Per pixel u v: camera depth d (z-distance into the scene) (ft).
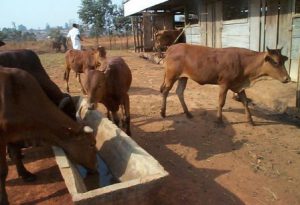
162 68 49.16
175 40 54.08
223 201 14.16
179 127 22.41
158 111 26.09
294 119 23.75
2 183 13.76
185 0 53.47
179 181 15.69
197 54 21.79
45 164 17.84
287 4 30.81
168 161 17.80
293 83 29.84
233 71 21.21
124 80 18.99
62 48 109.29
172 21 70.33
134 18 80.18
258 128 22.03
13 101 13.32
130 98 30.53
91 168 15.42
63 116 14.19
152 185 11.59
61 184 15.84
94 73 17.06
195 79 22.21
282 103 25.43
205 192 14.79
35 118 13.69
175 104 27.89
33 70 19.11
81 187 12.62
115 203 11.23
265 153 18.51
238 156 18.22
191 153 18.70
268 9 33.63
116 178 15.25
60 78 43.83
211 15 46.70
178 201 14.03
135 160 14.21
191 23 57.57
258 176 16.20
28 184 15.90
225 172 16.58
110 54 73.61
